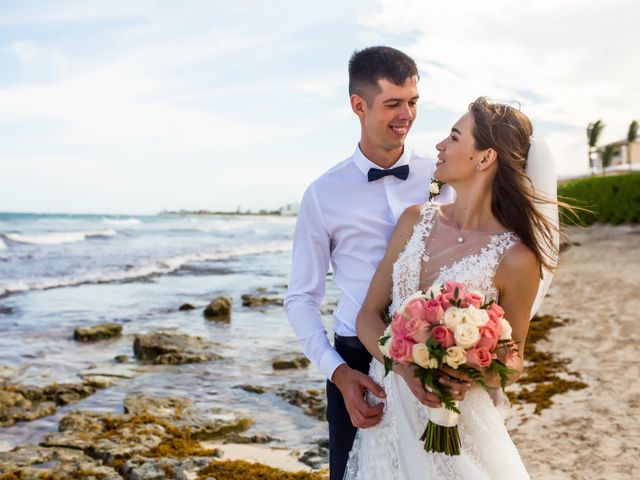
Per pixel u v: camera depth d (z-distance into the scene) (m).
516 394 6.27
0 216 85.25
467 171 2.65
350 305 3.06
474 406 2.55
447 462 2.52
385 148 2.98
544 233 2.65
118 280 20.30
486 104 2.68
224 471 4.87
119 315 13.48
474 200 2.68
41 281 19.33
